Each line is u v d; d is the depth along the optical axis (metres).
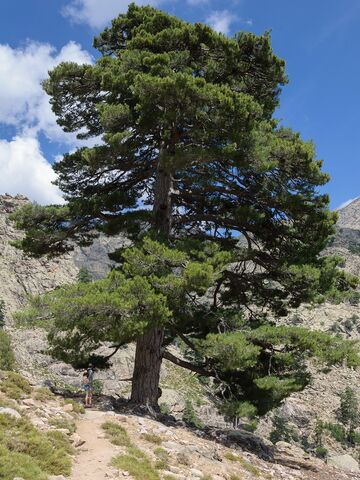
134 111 15.36
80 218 16.78
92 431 10.65
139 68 15.51
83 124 18.36
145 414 13.99
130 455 9.34
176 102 13.70
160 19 17.06
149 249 12.93
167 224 16.62
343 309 157.62
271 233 17.06
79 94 16.92
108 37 18.45
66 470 7.98
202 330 16.48
